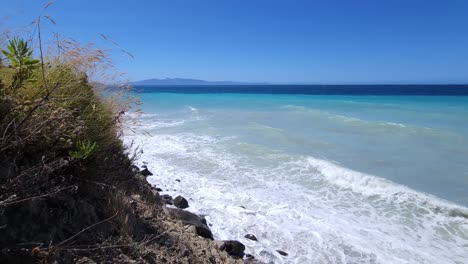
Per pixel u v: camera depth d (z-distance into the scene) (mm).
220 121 22609
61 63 3818
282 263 5273
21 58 2857
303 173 10242
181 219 5137
